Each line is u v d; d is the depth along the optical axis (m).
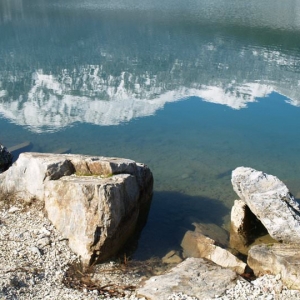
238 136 25.53
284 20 71.81
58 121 28.31
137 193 14.70
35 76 42.72
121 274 12.38
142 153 22.48
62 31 65.19
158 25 68.62
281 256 11.92
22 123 27.55
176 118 29.06
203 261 12.42
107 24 70.25
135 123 27.88
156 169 20.31
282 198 13.70
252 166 21.22
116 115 29.91
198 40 57.75
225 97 34.47
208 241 13.52
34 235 13.27
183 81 39.91
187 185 18.64
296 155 22.84
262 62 46.25
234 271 11.95
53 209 13.73
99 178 14.03
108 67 45.84
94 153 22.36
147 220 15.62
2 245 12.69
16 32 64.31
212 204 16.97
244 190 14.19
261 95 34.94
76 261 12.58
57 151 22.41
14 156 21.44
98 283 11.81
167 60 48.09
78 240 12.85
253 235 14.57
